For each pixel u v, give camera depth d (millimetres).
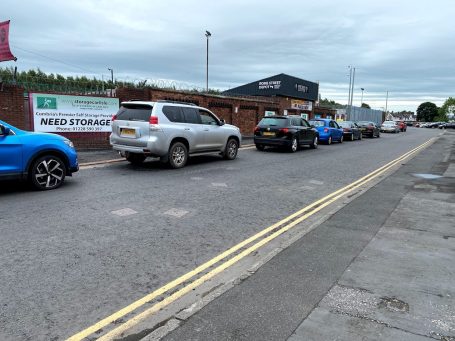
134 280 4027
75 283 3916
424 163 14594
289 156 15852
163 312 3402
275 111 29781
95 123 14555
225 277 4145
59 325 3174
